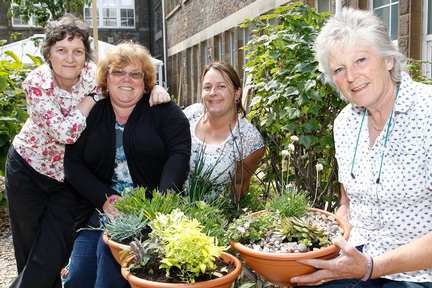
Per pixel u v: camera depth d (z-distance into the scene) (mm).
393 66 2166
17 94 5402
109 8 25094
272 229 2287
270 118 3410
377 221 2256
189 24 16984
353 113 2389
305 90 3129
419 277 2150
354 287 2197
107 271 2473
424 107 2090
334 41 2141
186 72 17859
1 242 5055
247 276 2586
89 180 2797
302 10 3496
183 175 2793
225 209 3047
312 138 3242
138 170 2838
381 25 2131
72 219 3176
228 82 3350
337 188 3453
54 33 2873
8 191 3236
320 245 2150
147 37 25469
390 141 2158
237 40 11539
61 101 2975
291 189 2918
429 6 5355
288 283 2152
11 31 21156
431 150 2051
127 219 2320
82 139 2840
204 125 3520
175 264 1913
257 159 3482
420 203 2146
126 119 2900
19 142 3174
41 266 3107
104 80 2855
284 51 3441
